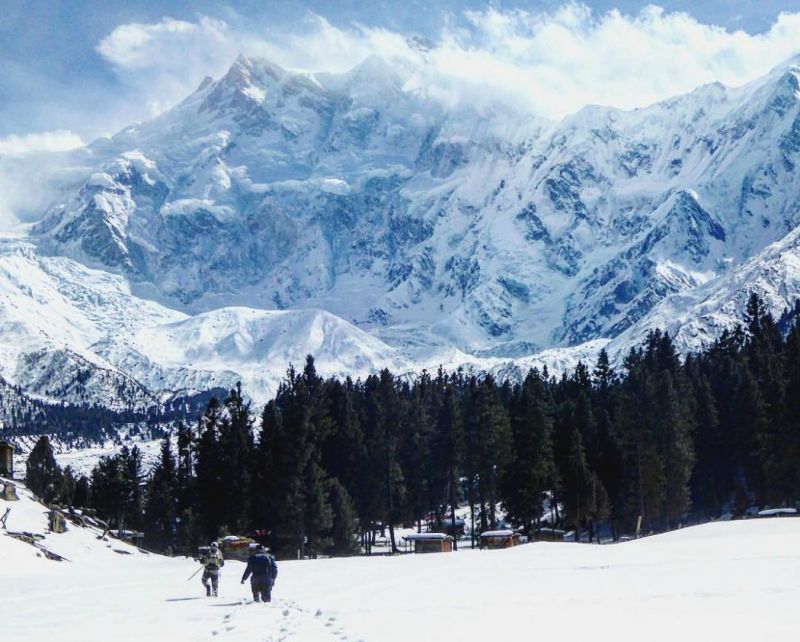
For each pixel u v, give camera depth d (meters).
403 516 154.38
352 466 149.38
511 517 148.62
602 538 156.88
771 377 158.12
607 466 153.88
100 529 130.75
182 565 99.88
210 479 141.50
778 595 51.69
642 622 44.53
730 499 170.25
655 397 146.00
